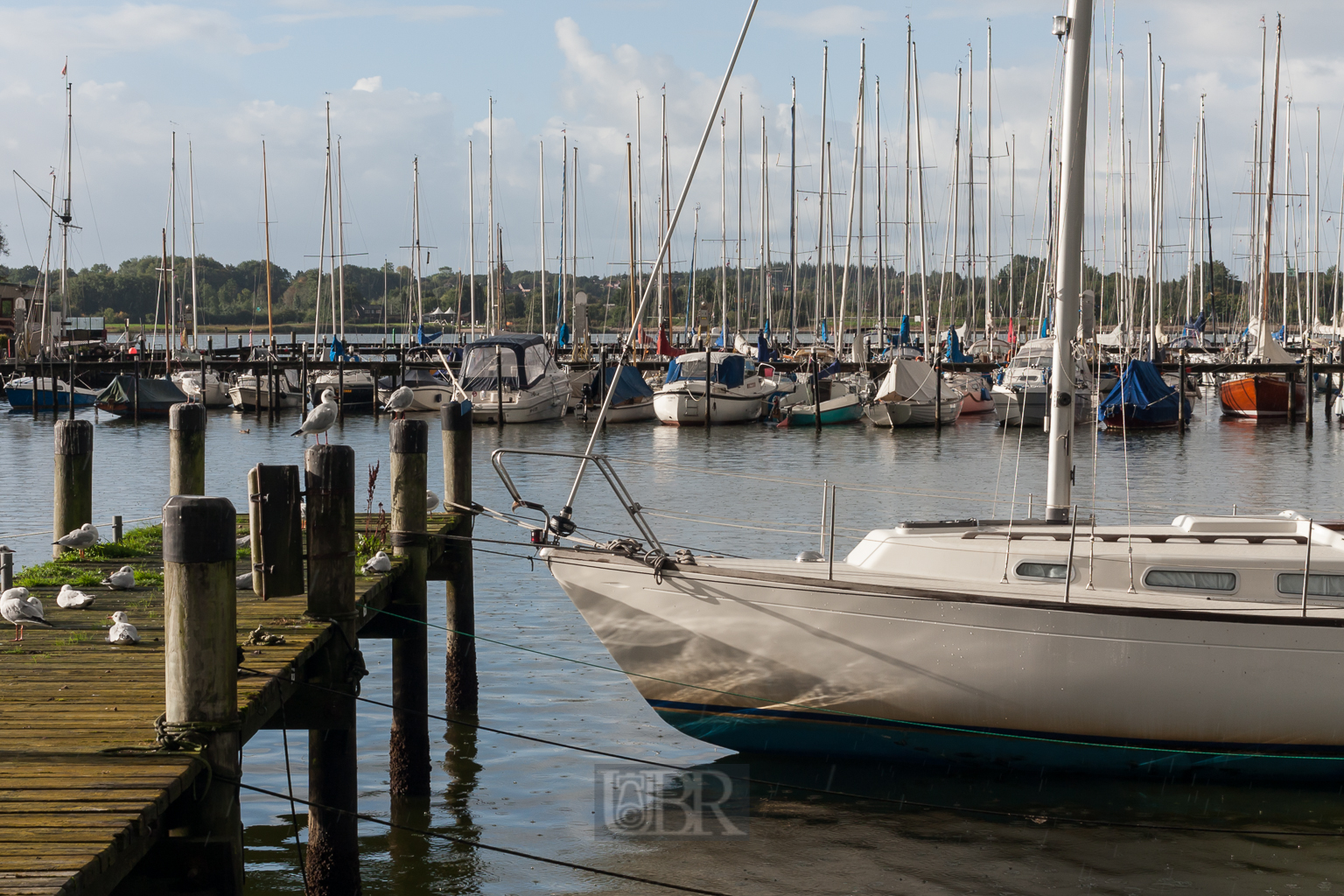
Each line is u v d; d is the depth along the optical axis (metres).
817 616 9.14
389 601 10.03
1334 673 8.70
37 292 63.50
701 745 10.29
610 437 40.66
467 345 45.94
